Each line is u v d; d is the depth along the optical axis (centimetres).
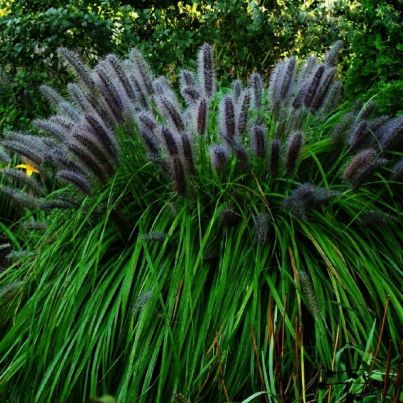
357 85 422
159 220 339
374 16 405
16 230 485
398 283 317
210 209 343
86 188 324
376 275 301
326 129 393
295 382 248
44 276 325
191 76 363
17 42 575
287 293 293
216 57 589
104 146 325
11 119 573
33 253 354
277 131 343
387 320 300
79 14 565
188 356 285
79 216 337
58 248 342
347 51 593
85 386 287
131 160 363
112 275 318
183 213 328
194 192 332
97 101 349
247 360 286
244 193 333
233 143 321
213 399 285
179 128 323
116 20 606
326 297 302
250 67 619
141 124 326
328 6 627
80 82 351
